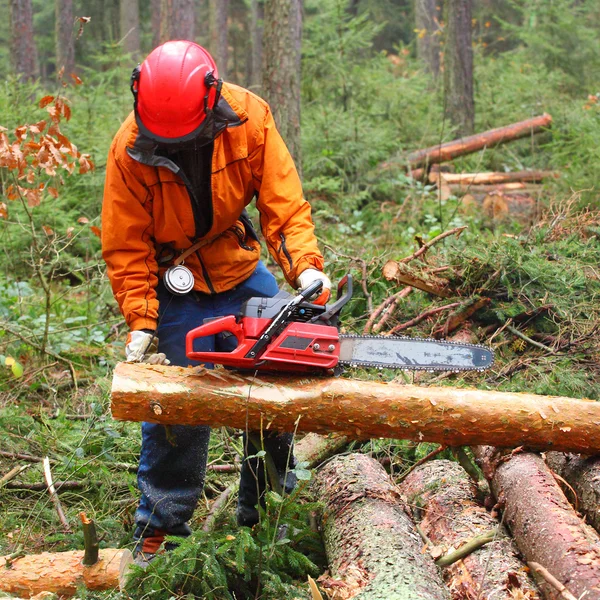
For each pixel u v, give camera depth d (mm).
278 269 6395
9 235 6453
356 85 11039
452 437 2664
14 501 3375
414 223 7730
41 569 2547
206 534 2576
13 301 5387
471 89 12031
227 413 2547
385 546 2492
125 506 3318
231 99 2670
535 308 4457
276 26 7758
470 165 10523
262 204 2830
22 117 8031
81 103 8977
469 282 4633
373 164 9531
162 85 2508
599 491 2678
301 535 2697
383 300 4898
